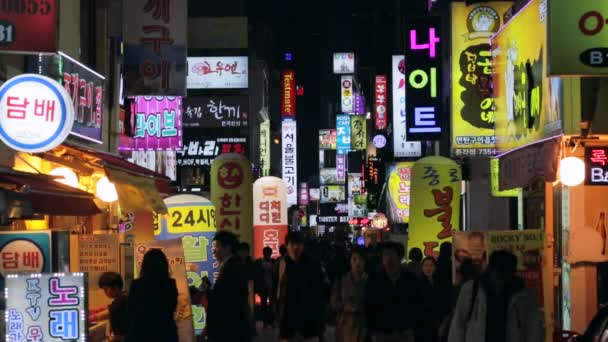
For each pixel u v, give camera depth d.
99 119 21.64
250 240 24.98
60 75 18.36
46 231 12.27
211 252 18.69
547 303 13.68
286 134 82.75
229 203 24.83
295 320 15.18
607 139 16.59
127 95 22.78
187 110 41.16
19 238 12.21
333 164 109.69
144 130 30.95
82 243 16.41
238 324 13.43
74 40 20.58
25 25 12.47
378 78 70.62
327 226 113.06
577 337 12.29
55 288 10.16
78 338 10.16
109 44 24.69
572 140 16.53
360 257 15.41
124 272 17.20
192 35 46.84
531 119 18.20
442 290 15.31
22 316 10.10
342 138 87.88
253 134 73.56
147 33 23.00
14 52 12.61
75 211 12.88
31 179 12.58
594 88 15.97
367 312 13.69
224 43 46.97
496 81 22.34
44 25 12.52
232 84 46.38
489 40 25.47
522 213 23.67
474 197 31.97
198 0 56.41
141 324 11.38
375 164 80.88
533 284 13.11
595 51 13.26
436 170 21.12
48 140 13.61
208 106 41.16
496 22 25.77
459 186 21.16
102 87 21.97
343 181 103.94
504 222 28.88
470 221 32.12
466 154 25.66
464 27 25.91
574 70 13.26
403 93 43.03
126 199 16.61
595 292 17.09
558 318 18.14
